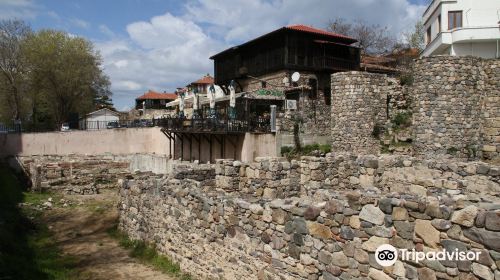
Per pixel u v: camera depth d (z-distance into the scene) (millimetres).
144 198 13594
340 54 37094
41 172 26844
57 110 55688
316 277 6984
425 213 5484
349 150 23469
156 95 81938
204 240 10078
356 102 23297
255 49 38500
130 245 13898
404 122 23531
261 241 8203
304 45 35188
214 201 9711
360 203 6328
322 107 31578
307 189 12586
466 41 31141
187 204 10875
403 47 55719
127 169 30641
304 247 7215
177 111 47250
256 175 12766
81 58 55875
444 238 5270
